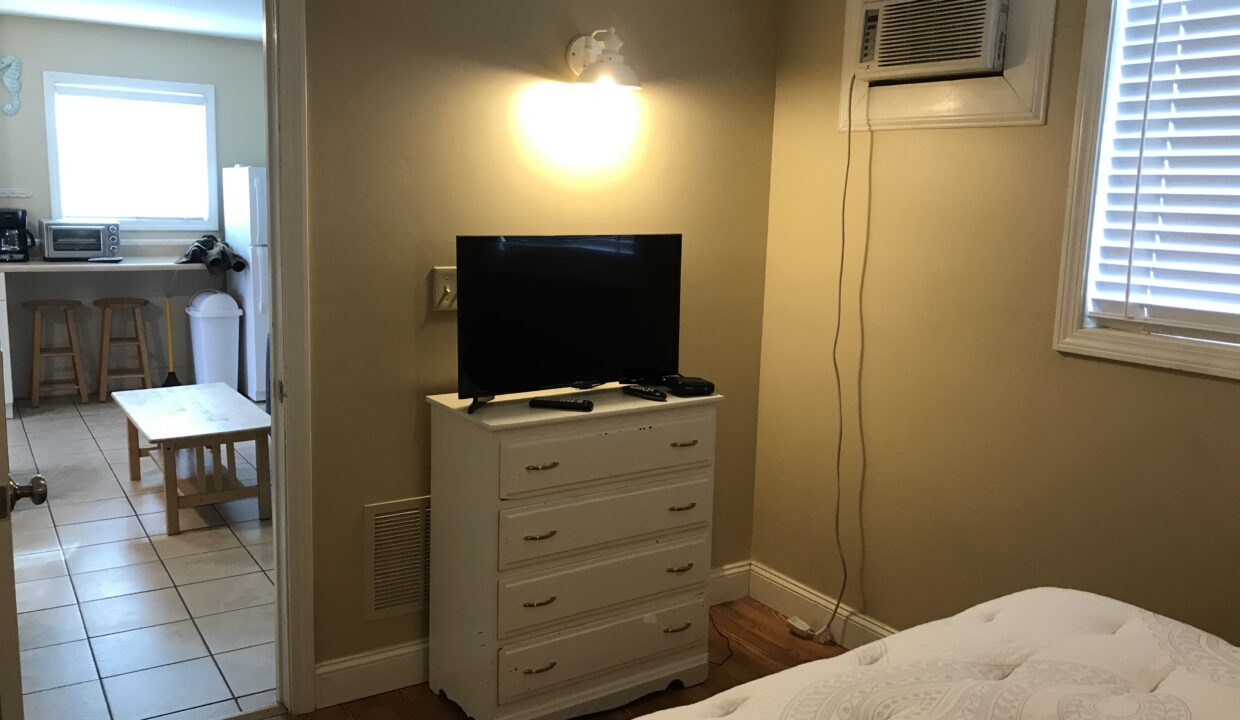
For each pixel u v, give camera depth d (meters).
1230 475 2.09
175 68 6.61
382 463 2.60
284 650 2.56
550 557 2.44
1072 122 2.32
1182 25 2.13
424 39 2.47
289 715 2.57
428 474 2.69
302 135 2.31
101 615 3.17
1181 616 2.19
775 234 3.21
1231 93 2.06
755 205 3.20
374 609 2.66
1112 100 2.26
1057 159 2.36
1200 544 2.15
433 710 2.62
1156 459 2.22
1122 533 2.30
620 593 2.59
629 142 2.88
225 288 6.84
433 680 2.72
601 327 2.59
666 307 2.72
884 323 2.85
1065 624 1.61
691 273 3.09
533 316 2.46
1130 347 2.23
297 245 2.35
